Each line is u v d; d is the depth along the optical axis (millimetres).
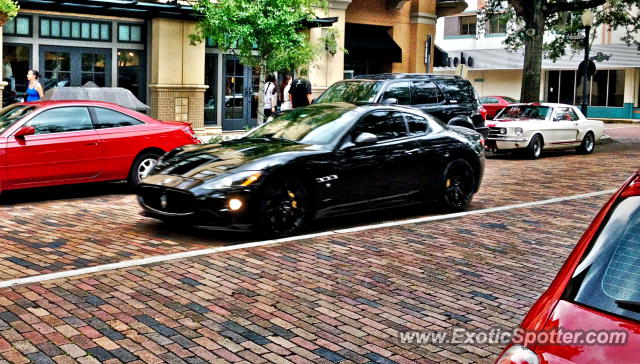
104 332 5129
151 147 11844
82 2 17781
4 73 17969
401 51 27203
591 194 12125
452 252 7766
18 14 17953
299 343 5012
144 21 20109
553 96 43938
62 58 18766
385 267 7082
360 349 4930
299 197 8367
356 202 8898
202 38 18828
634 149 22094
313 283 6480
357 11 26453
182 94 20422
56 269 6793
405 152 9383
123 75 19922
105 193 11758
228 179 7934
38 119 10859
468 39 45656
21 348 4789
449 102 15141
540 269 7168
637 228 2889
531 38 24703
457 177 10125
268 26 16812
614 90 41250
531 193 12227
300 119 9508
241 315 5566
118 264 6965
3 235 8305
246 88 22656
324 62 24250
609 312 2596
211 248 7734
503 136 18562
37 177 10672
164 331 5172
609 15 27125
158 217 8266
